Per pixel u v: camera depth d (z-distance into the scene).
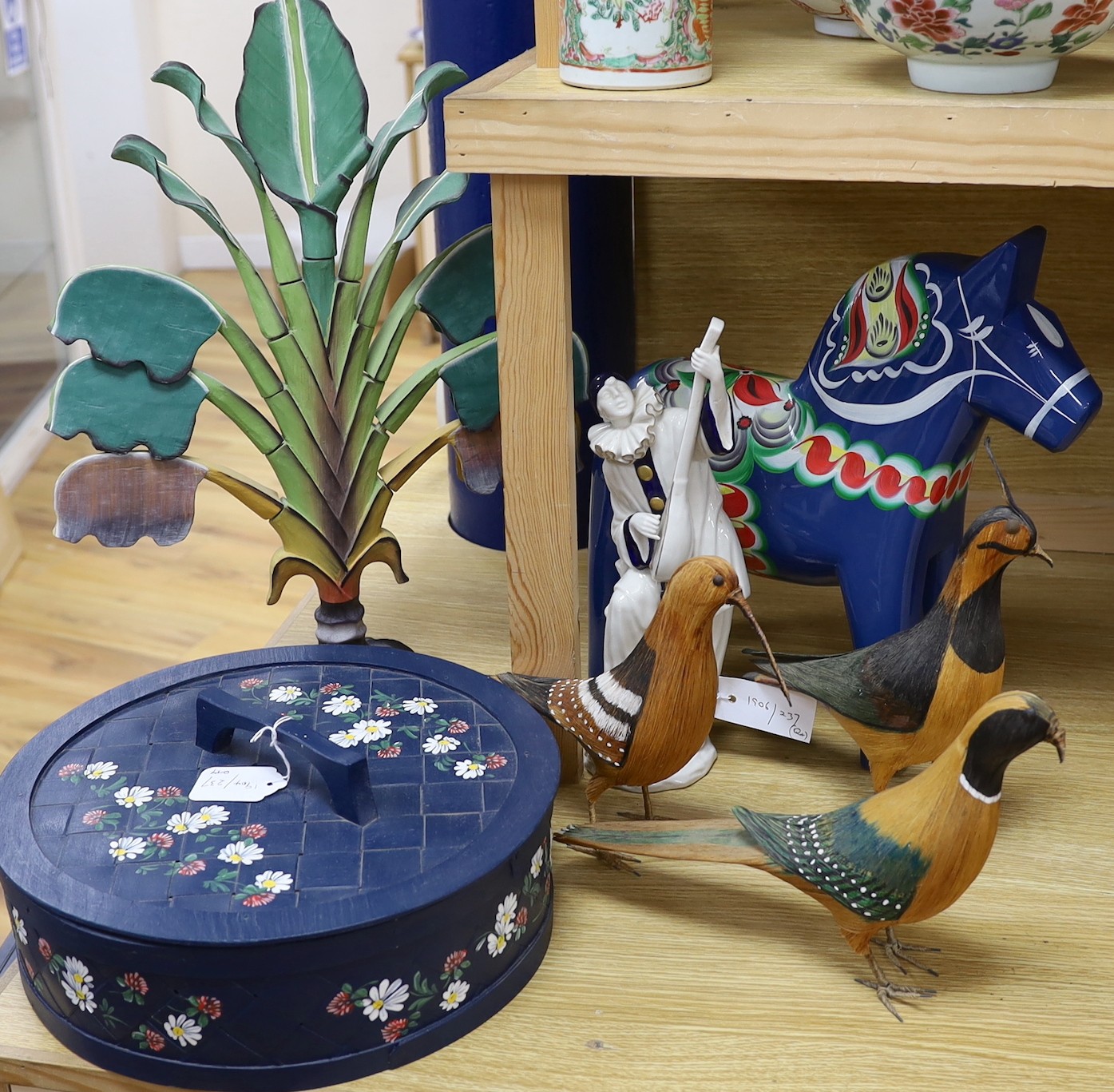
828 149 0.60
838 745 0.83
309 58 0.74
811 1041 0.61
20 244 2.38
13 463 2.27
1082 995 0.63
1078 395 0.69
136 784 0.64
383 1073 0.59
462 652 0.90
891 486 0.75
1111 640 0.92
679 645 0.67
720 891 0.71
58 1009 0.59
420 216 0.76
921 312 0.72
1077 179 0.58
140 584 1.93
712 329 0.70
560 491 0.72
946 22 0.57
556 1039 0.61
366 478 0.80
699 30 0.64
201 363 2.57
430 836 0.60
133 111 2.98
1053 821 0.75
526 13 0.88
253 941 0.54
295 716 0.70
